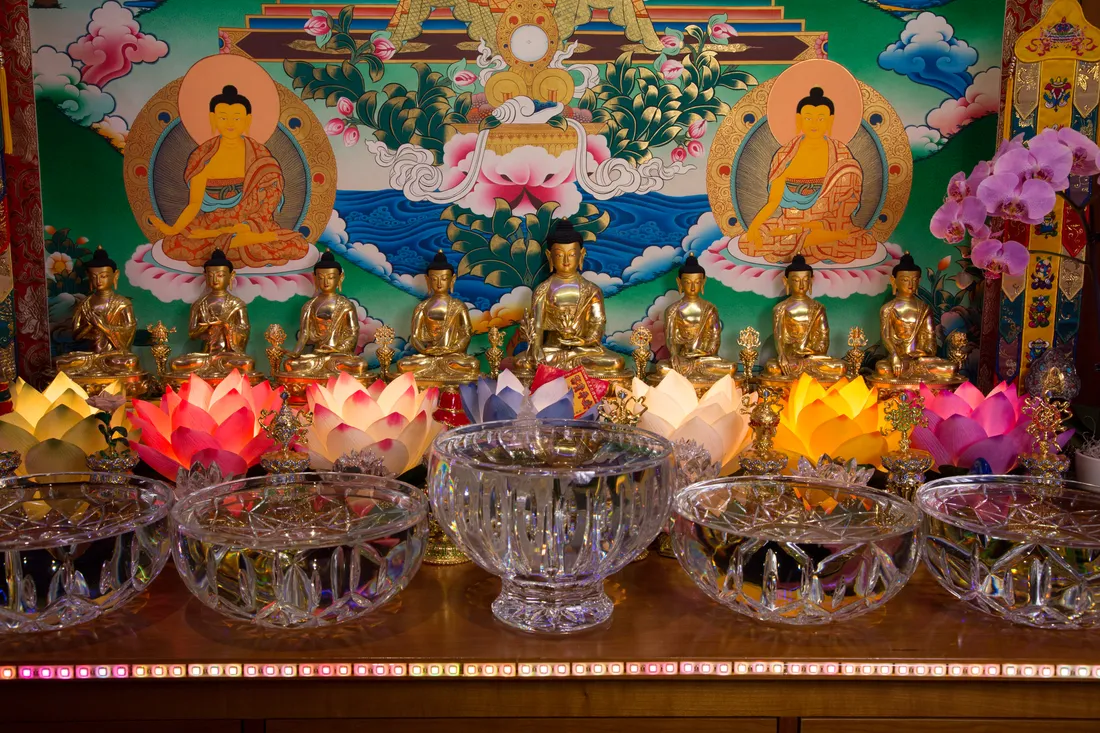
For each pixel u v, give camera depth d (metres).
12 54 1.31
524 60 1.35
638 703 0.77
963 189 1.17
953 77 1.35
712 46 1.35
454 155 1.37
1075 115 1.21
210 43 1.33
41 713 0.76
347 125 1.36
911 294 1.34
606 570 0.83
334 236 1.38
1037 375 1.21
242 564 0.76
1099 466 1.08
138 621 0.83
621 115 1.36
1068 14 1.20
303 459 0.95
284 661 0.75
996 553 0.80
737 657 0.76
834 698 0.77
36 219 1.34
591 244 1.38
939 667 0.75
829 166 1.37
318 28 1.34
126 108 1.34
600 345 1.35
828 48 1.35
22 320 1.34
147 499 0.92
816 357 1.32
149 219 1.36
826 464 1.00
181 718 0.76
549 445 0.98
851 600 0.78
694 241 1.38
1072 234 1.24
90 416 1.05
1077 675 0.75
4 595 0.76
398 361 1.35
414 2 1.33
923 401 1.10
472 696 0.76
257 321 1.39
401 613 0.85
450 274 1.35
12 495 0.92
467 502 0.81
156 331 1.32
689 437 1.03
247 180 1.36
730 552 0.79
